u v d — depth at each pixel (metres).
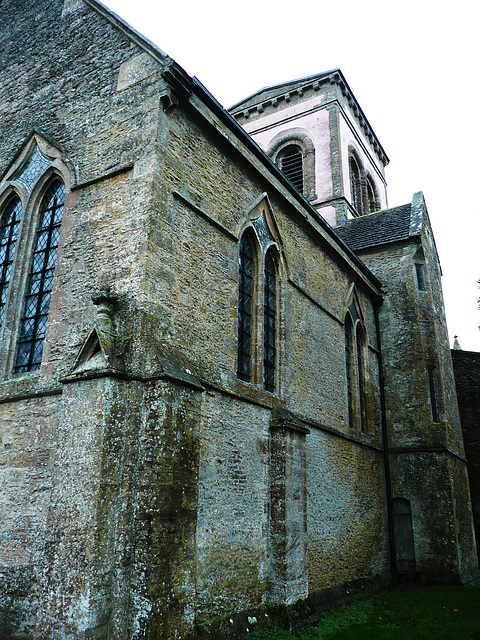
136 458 8.17
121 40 11.42
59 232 11.18
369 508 16.52
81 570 7.41
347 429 15.91
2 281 11.84
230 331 11.03
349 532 14.74
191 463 8.50
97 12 12.19
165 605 7.50
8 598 8.79
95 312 9.46
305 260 15.02
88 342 8.79
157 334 8.90
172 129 10.36
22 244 11.47
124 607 7.48
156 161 9.73
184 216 10.27
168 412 8.20
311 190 29.08
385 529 17.50
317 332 15.12
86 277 9.86
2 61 13.88
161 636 7.33
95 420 8.06
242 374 11.67
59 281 10.26
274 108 32.41
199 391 9.04
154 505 7.75
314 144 29.88
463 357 24.19
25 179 12.11
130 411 8.33
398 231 21.70
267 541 10.89
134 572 7.59
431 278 20.81
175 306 9.54
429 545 17.30
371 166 35.03
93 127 11.07
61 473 8.15
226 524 9.74
